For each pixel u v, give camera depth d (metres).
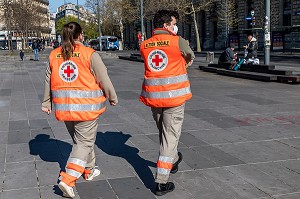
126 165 5.22
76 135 4.24
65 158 5.57
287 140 6.20
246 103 9.64
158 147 6.02
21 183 4.64
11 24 60.91
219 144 6.07
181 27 65.12
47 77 4.23
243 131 6.84
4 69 24.86
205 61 28.16
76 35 4.13
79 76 4.04
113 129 7.22
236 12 50.88
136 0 62.97
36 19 72.62
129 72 20.42
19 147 6.17
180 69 4.24
